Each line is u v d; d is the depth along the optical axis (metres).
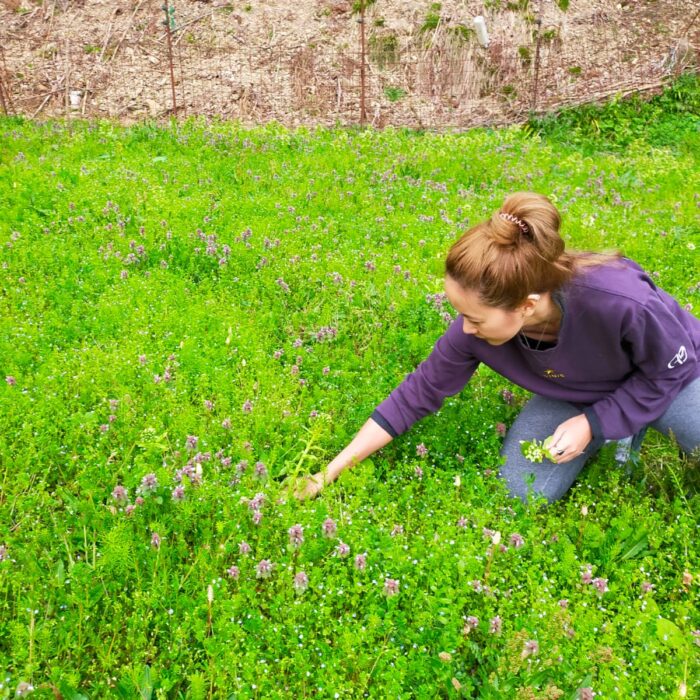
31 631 2.49
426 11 12.52
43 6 12.22
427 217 6.45
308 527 3.01
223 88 11.47
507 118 11.41
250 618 2.70
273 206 6.40
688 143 10.67
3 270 4.99
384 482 3.42
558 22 12.77
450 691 2.49
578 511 3.33
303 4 12.79
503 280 2.63
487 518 3.10
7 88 10.97
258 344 4.38
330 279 5.17
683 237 6.21
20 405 3.62
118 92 11.21
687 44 12.48
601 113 11.40
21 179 6.45
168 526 3.09
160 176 7.05
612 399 3.21
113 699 2.47
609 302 2.88
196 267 5.35
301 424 3.71
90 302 4.75
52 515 3.10
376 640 2.71
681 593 2.99
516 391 4.14
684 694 2.35
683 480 3.49
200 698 2.40
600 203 7.32
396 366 4.32
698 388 3.26
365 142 8.80
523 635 2.49
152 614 2.75
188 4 12.59
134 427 3.59
